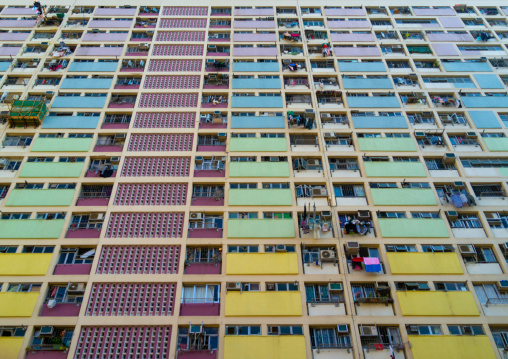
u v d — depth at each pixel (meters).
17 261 25.62
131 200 28.45
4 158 30.56
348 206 28.33
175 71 36.38
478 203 28.64
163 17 40.78
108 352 22.52
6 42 38.38
